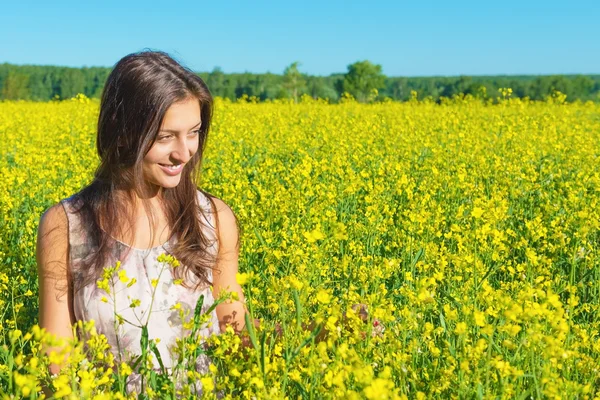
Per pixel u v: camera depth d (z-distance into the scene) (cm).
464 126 1461
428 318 349
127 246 273
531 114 1869
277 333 269
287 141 1178
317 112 1877
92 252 270
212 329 285
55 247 272
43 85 7612
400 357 247
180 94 253
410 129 1432
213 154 1006
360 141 1250
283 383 226
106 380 217
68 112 1884
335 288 423
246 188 658
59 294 273
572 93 7712
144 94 249
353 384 227
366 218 552
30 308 405
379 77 7488
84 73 7775
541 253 513
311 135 1369
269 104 2308
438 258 438
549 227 585
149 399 231
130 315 270
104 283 238
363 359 245
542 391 224
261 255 486
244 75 7750
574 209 627
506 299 246
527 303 247
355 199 677
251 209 578
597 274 441
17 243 512
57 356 195
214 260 287
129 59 254
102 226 272
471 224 550
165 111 250
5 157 1099
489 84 8019
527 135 1312
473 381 238
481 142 1173
